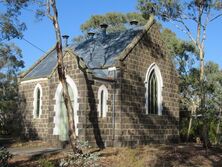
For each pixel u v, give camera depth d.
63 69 21.70
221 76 45.03
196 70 42.72
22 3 22.55
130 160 22.41
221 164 22.84
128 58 28.77
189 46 43.94
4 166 17.64
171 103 32.97
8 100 48.34
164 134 31.75
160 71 31.95
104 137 26.84
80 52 32.91
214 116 31.88
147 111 30.16
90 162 17.36
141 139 29.22
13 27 24.77
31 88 32.62
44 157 22.03
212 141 38.84
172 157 23.59
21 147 27.20
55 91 28.33
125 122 27.95
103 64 28.86
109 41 32.34
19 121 33.59
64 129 27.67
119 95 27.77
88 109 25.94
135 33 31.45
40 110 31.36
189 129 38.75
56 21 21.67
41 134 30.94
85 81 25.92
